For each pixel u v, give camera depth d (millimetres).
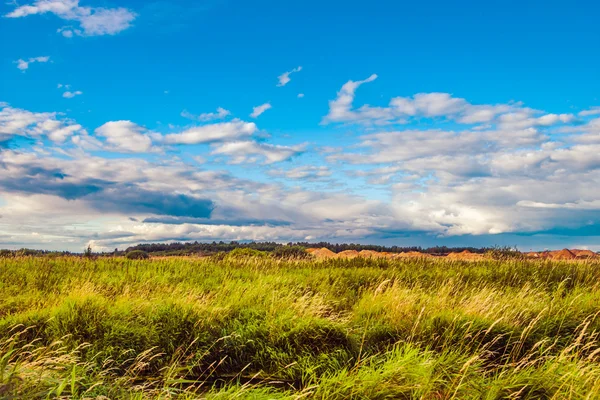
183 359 6781
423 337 7297
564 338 7457
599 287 11938
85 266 14438
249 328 7293
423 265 16078
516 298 9422
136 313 7773
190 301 8406
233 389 5270
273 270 14445
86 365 5973
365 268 15047
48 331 7066
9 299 9219
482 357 6879
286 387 6188
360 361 6410
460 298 9750
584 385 5289
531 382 5484
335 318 8305
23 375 4652
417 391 5199
